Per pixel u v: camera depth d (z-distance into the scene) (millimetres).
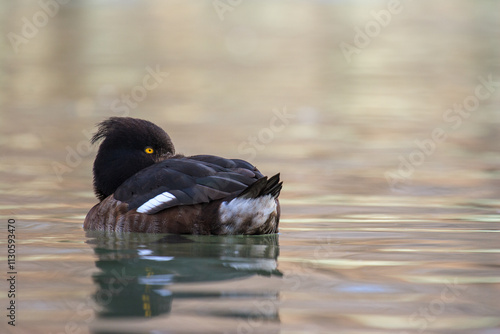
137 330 6172
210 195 9500
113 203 10125
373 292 7215
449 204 12094
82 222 10797
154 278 7711
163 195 9711
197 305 6840
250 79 29469
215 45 38531
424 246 9188
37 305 6855
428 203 12203
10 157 16797
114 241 9484
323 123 21125
